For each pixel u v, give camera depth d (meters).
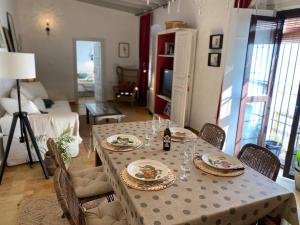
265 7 3.28
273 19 3.06
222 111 3.46
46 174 2.77
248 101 3.33
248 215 1.26
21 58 2.39
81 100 7.79
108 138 2.01
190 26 4.60
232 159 1.72
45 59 6.59
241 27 3.21
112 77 7.37
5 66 2.33
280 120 3.83
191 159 1.74
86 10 6.62
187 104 4.68
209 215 1.15
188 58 4.32
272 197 1.31
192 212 1.16
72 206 1.23
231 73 3.36
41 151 3.08
